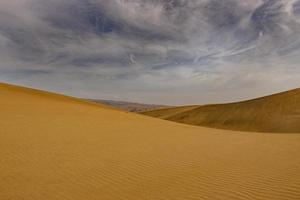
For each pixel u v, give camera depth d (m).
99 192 6.20
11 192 6.14
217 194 5.94
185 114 71.75
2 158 8.88
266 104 60.81
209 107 71.75
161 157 9.74
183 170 7.99
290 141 14.02
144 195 5.99
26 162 8.59
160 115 87.31
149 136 15.38
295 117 51.94
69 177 7.28
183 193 6.06
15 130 14.15
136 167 8.33
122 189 6.40
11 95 33.38
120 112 34.03
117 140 13.42
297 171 7.38
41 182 6.85
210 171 7.81
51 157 9.34
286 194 5.73
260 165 8.33
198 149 11.48
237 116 59.97
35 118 19.39
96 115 26.06
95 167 8.27
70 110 27.70
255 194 5.84
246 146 12.38
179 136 16.02
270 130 49.72
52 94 44.53
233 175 7.32
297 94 61.25
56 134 13.99
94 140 13.08
